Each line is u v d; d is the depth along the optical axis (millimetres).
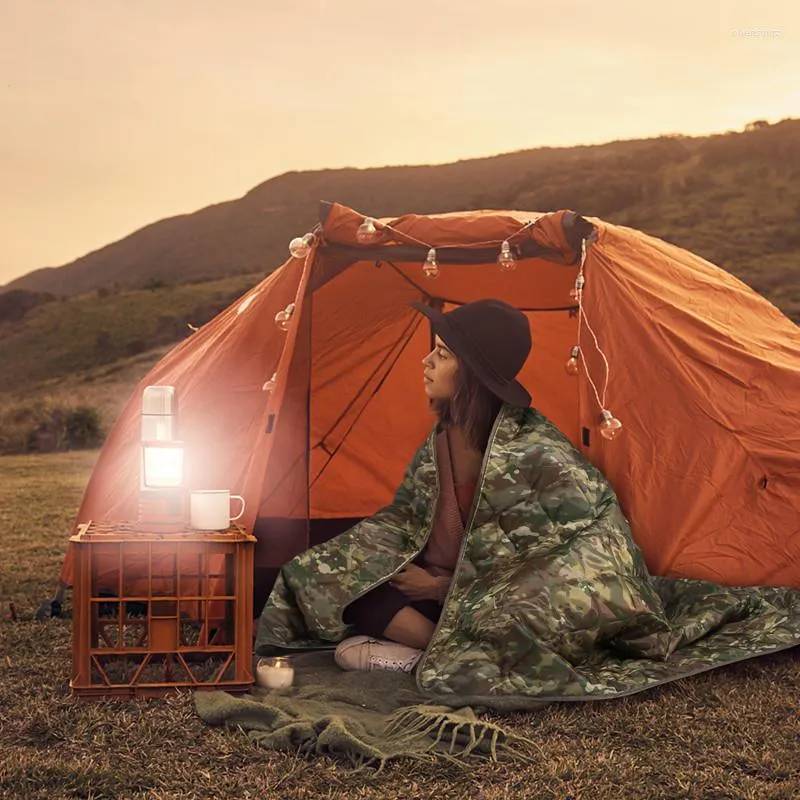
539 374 6957
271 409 4656
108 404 25672
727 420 4793
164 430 3963
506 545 4109
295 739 3322
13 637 4848
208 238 133500
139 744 3318
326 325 6500
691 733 3447
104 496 5480
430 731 3432
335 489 7016
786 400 4875
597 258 4926
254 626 4809
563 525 4121
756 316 5609
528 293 6543
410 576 4223
